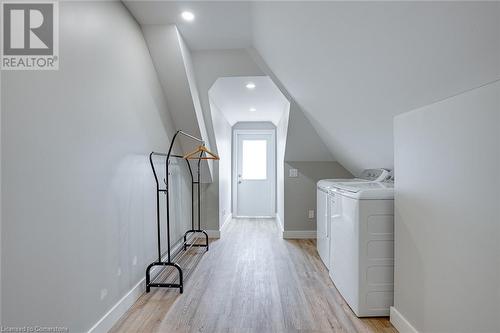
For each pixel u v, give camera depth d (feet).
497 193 3.48
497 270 3.49
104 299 5.90
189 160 12.81
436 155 4.72
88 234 5.33
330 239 8.98
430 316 4.89
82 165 5.15
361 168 12.01
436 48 3.74
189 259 10.66
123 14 6.95
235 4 7.00
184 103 10.24
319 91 8.30
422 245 5.14
